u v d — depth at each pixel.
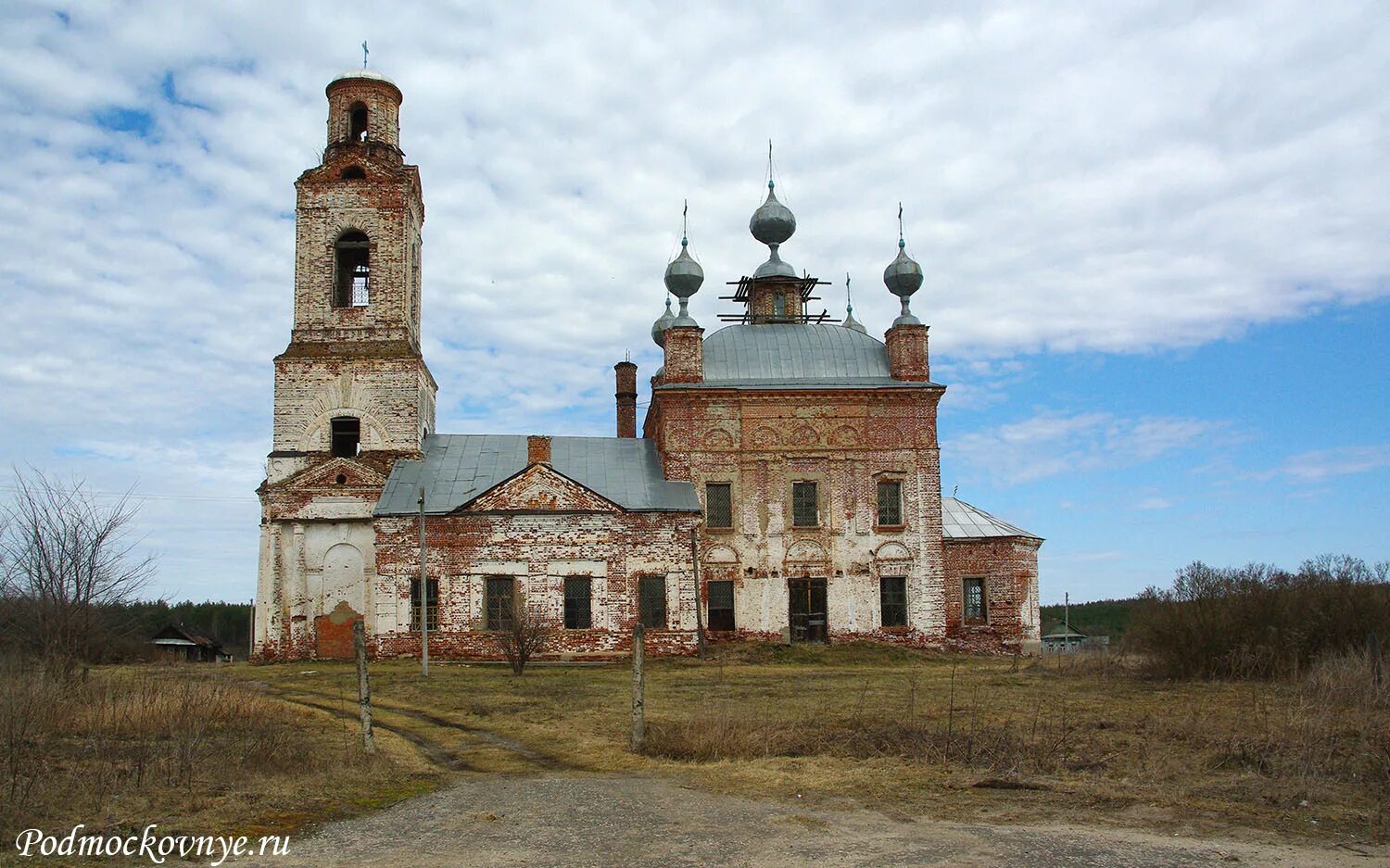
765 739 18.52
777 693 27.98
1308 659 29.86
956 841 11.85
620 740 19.84
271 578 43.72
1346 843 11.80
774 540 47.06
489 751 19.39
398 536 43.19
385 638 42.62
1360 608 29.80
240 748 16.80
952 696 20.97
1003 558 49.25
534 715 24.03
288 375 45.97
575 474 47.09
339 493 44.38
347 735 20.59
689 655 43.62
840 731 19.73
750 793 14.52
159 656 46.94
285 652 43.34
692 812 13.35
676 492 46.41
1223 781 14.98
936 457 48.16
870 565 47.25
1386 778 14.63
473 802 14.04
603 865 10.95
